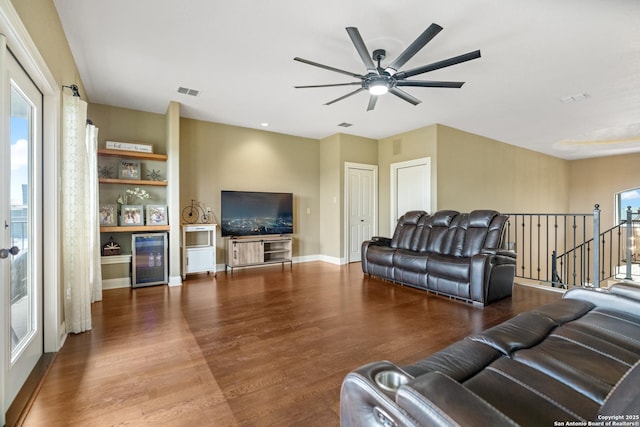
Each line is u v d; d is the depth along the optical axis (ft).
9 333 5.12
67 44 8.91
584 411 2.90
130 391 5.70
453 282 11.50
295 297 11.85
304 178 20.38
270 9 7.62
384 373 2.89
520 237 22.79
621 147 22.11
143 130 14.82
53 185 7.30
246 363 6.74
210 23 8.19
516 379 3.45
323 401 5.41
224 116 15.99
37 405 5.28
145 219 14.10
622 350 4.08
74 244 8.36
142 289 13.04
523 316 5.29
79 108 8.64
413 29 8.39
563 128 17.98
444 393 2.25
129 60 10.11
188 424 4.83
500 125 17.39
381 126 17.78
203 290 12.87
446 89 12.41
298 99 13.57
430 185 17.38
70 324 8.27
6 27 4.84
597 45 9.07
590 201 26.68
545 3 7.30
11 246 5.64
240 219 17.39
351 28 6.82
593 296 5.86
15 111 5.93
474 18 7.89
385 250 14.51
